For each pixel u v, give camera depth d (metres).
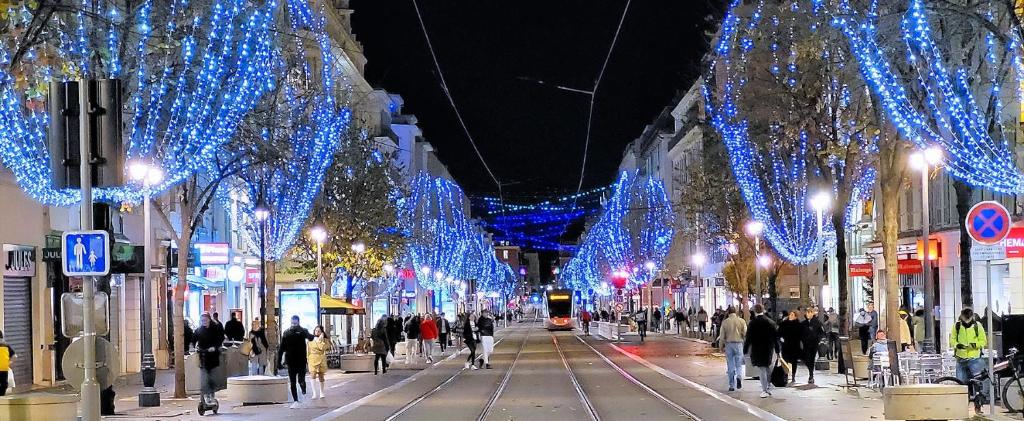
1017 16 22.52
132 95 27.45
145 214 29.62
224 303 56.50
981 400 21.89
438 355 61.72
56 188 14.70
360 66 83.06
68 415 18.69
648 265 94.50
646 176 129.75
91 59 24.05
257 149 34.94
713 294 92.12
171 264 46.25
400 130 109.75
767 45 34.06
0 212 32.41
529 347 71.56
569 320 118.94
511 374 42.97
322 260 52.25
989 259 20.81
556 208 109.19
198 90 27.22
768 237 46.47
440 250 102.25
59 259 35.28
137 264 35.88
